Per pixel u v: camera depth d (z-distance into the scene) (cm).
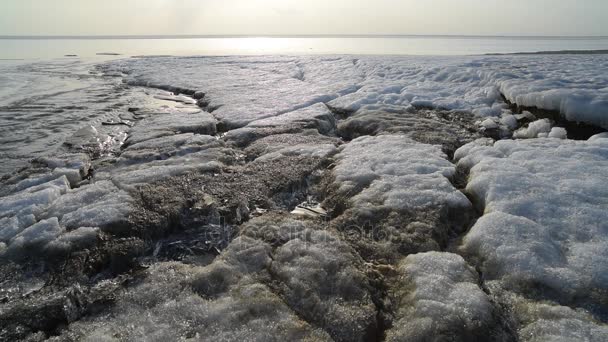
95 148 873
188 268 405
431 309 325
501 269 383
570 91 866
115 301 358
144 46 8088
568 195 489
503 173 553
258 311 337
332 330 324
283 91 1384
